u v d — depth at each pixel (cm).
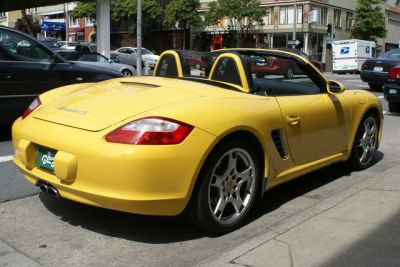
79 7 5634
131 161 338
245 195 413
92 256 356
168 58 514
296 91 505
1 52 716
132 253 362
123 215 430
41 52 763
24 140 403
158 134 344
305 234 381
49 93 465
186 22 5009
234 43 4869
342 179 558
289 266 330
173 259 353
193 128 358
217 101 391
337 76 3094
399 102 1129
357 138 571
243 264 332
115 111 374
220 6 4634
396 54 1689
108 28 2348
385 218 414
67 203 459
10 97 720
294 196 500
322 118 494
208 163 369
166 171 344
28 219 421
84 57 1831
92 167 348
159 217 427
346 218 414
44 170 387
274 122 427
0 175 549
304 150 475
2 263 342
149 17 5331
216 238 390
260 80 489
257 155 419
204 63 496
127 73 1952
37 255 355
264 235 380
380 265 334
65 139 366
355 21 5134
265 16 4722
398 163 635
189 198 362
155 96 392
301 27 4581
